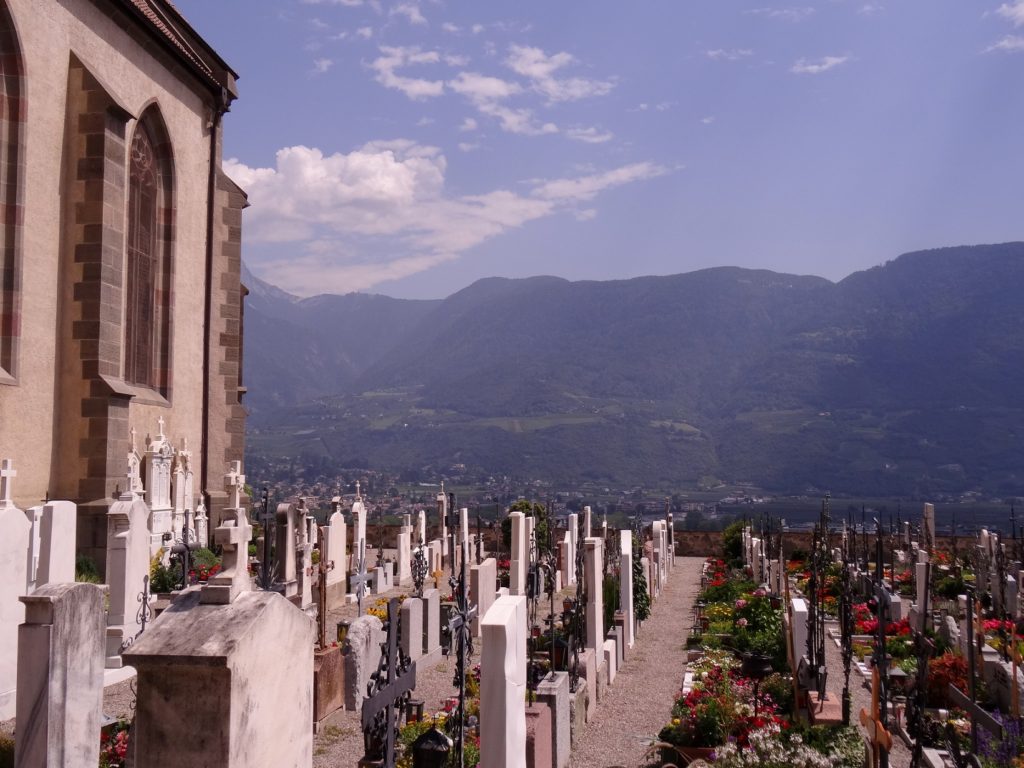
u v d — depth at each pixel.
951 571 34.16
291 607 7.66
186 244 33.94
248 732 6.82
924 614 21.78
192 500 33.69
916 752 10.95
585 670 16.17
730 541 43.91
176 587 22.59
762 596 24.48
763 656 18.53
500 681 8.95
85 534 25.97
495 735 8.93
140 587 18.36
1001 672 16.11
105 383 26.39
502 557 38.62
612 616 22.56
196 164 34.69
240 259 36.62
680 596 34.09
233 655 6.55
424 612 20.27
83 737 8.62
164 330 32.62
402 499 158.12
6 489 15.68
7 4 24.25
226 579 7.13
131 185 30.75
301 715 7.87
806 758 11.75
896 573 35.78
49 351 26.08
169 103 32.56
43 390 25.78
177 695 6.57
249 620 6.88
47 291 26.03
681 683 19.16
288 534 23.66
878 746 11.00
